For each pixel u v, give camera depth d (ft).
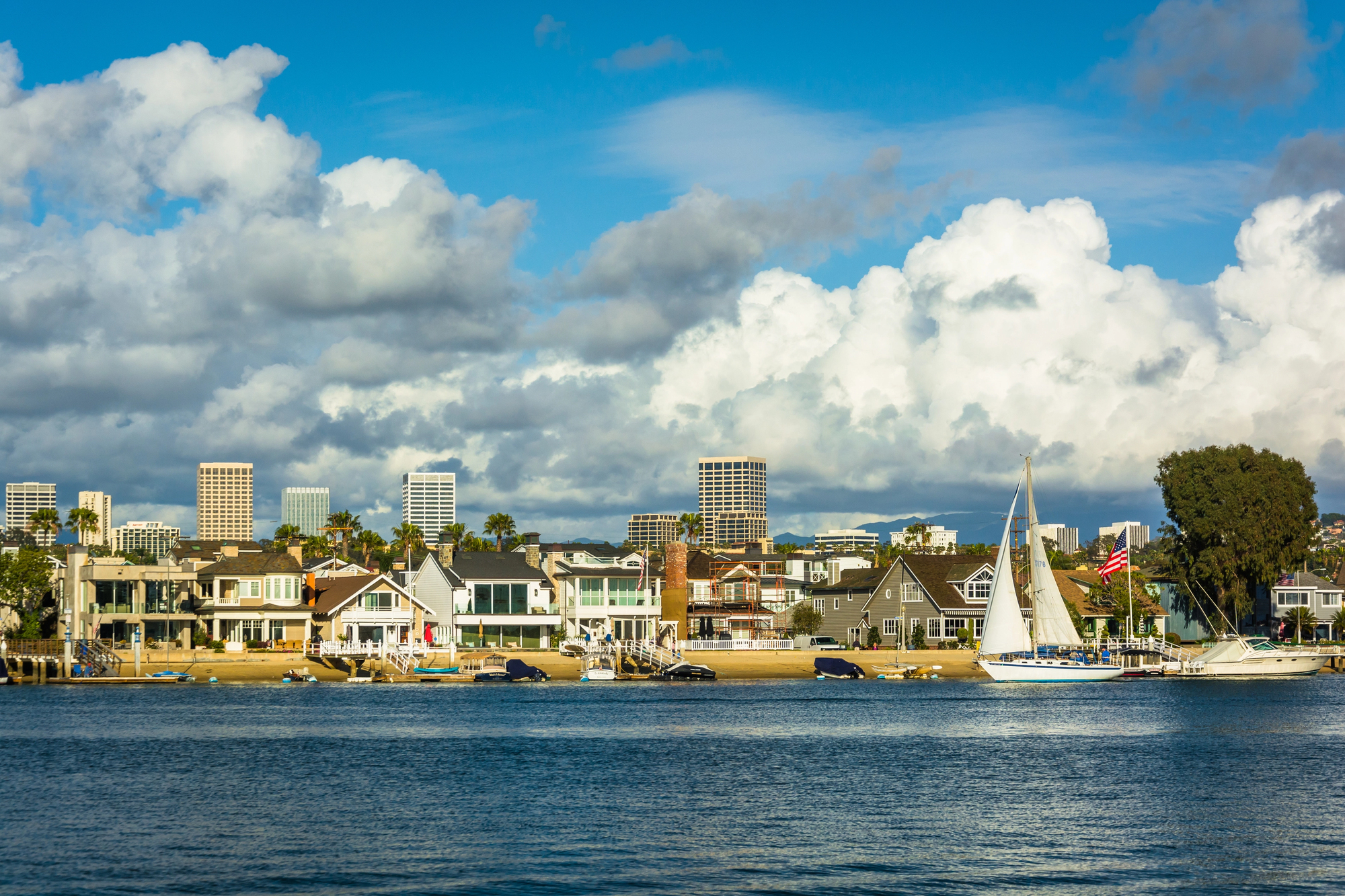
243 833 163.02
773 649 475.31
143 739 252.83
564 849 154.40
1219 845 157.89
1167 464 529.04
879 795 192.75
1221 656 463.83
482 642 467.52
